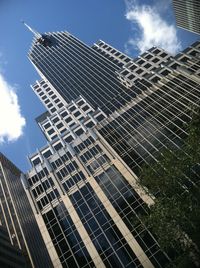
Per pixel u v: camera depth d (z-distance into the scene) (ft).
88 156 221.25
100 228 177.17
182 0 494.59
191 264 109.60
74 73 451.53
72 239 180.14
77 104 371.97
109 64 444.14
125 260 159.43
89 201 193.98
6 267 202.28
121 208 179.73
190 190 98.89
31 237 264.11
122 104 275.80
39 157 277.03
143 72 343.05
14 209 280.92
